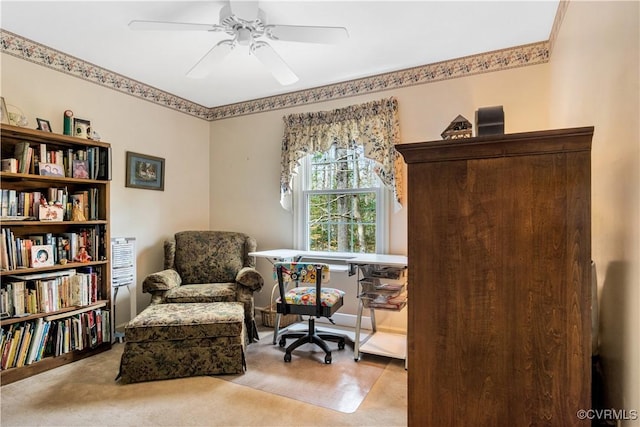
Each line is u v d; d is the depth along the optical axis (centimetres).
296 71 312
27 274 241
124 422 180
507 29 242
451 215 123
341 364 254
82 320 259
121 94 322
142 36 248
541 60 262
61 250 255
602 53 141
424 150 126
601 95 142
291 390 215
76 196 267
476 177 119
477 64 283
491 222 118
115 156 318
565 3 200
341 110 329
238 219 400
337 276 341
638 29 107
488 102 280
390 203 319
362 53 277
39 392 209
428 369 126
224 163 410
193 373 231
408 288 129
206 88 354
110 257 284
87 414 187
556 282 110
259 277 300
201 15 221
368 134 316
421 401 128
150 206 351
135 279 314
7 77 244
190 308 255
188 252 343
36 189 261
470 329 121
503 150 116
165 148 366
